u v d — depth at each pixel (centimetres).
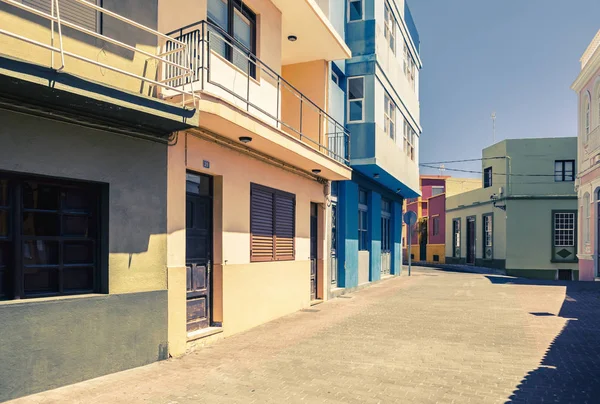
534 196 2717
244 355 709
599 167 1825
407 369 637
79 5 580
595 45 1914
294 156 991
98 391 539
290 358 693
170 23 710
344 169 1255
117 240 618
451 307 1178
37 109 529
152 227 667
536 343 785
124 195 629
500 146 2855
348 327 926
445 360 682
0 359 493
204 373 616
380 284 1745
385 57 1570
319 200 1275
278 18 1026
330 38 1158
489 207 2977
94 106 540
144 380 582
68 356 555
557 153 2717
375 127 1424
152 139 669
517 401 517
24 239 545
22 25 519
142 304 645
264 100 965
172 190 703
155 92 671
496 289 1577
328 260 1331
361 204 1653
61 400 506
